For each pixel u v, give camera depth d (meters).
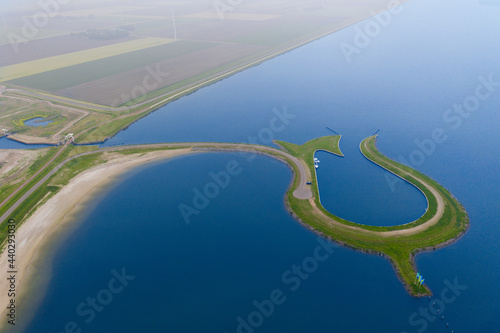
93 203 112.31
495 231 94.50
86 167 131.12
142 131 159.38
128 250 94.00
